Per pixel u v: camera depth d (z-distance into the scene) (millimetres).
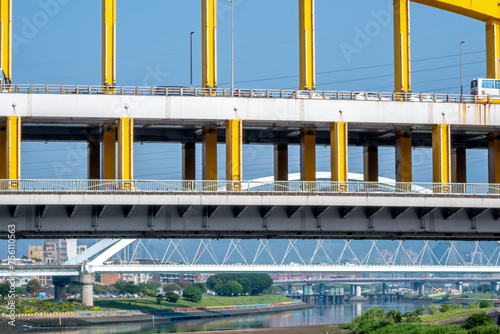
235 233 74500
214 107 76125
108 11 78812
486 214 76750
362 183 74812
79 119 75438
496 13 90875
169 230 70625
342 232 74875
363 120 79250
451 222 76062
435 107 80938
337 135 78250
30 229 67688
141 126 85562
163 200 67875
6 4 78062
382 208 74500
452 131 88500
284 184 74188
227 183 74125
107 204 66812
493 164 88000
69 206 68000
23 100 72750
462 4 89438
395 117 79875
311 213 73312
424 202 72625
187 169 90812
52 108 73250
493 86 84250
